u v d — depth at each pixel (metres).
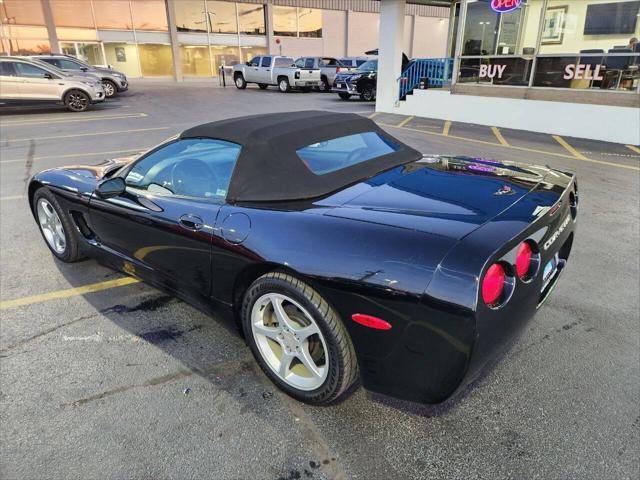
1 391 2.38
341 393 2.12
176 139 2.84
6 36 23.72
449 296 1.68
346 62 21.98
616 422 2.11
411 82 13.95
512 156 7.74
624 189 5.81
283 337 2.23
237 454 1.98
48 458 1.97
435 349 1.77
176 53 27.97
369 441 2.04
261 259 2.12
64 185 3.47
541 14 10.12
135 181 3.01
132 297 3.33
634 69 8.83
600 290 3.31
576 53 9.67
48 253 4.08
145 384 2.42
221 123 2.77
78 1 24.88
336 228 2.02
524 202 2.13
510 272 1.82
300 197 2.28
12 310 3.15
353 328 1.91
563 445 1.99
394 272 1.79
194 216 2.48
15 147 8.95
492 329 1.78
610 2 8.96
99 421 2.17
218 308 2.57
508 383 2.38
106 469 1.92
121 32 26.41
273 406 2.26
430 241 1.82
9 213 5.11
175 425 2.14
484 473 1.87
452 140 9.33
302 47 31.23
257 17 29.39
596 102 9.45
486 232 1.82
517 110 10.84
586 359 2.55
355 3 31.97
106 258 3.36
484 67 11.56
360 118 3.05
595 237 4.28
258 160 2.40
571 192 2.48
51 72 13.98
